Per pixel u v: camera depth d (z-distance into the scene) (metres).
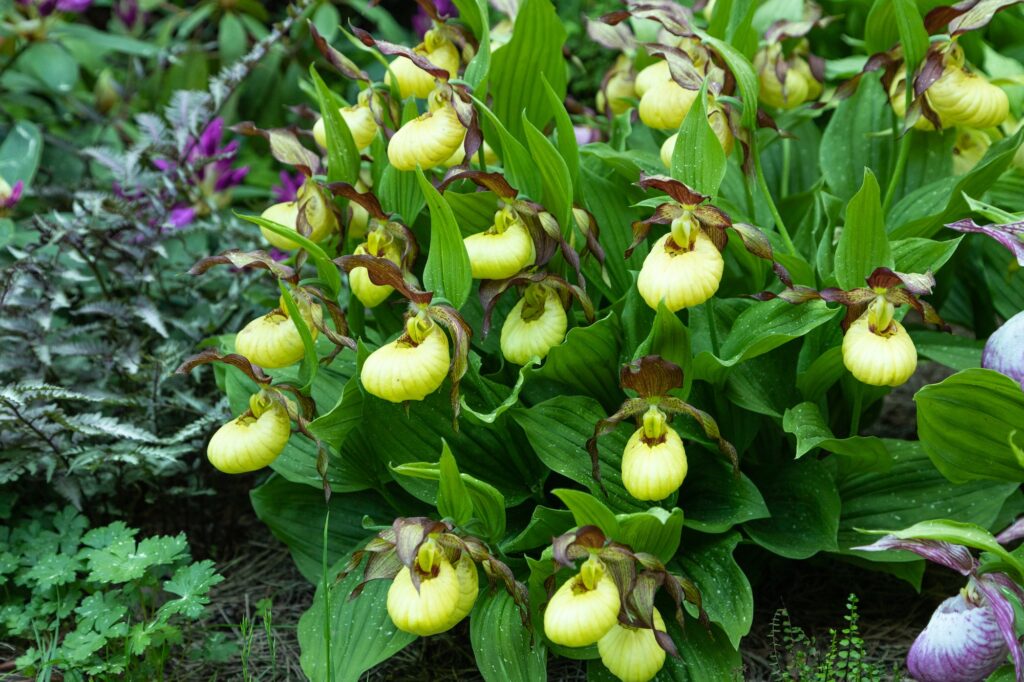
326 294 0.91
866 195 0.84
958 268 1.06
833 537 0.90
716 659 0.88
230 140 1.56
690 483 0.94
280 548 1.10
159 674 0.94
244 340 0.89
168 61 1.49
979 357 0.96
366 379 0.85
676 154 0.86
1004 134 1.09
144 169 1.24
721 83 0.91
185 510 1.11
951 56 0.92
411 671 0.95
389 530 0.83
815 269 0.97
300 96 1.62
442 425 0.93
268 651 0.98
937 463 0.87
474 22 0.95
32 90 1.56
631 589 0.81
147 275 1.14
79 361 1.12
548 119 1.00
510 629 0.89
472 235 0.91
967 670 0.78
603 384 0.94
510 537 0.94
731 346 0.89
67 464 1.05
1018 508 0.96
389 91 0.95
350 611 0.92
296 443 0.97
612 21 0.95
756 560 0.98
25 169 1.28
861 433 1.06
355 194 0.89
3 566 0.99
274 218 0.95
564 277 0.91
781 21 1.03
